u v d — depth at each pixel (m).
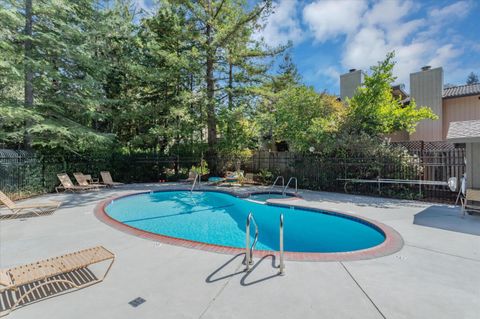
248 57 18.70
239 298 3.32
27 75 12.58
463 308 3.14
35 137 12.39
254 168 18.23
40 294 3.42
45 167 12.42
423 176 11.02
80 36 13.36
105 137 14.05
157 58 17.27
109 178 14.62
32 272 3.44
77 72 14.65
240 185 15.29
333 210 8.62
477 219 7.38
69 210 8.55
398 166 11.26
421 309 3.11
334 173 13.05
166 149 19.58
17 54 11.35
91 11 14.07
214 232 7.71
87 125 16.69
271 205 10.31
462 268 4.23
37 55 12.83
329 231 7.98
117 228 6.47
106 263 4.36
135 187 14.55
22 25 11.83
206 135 21.41
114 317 2.95
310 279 3.82
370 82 13.18
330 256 4.68
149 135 17.64
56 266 3.63
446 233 6.06
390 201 10.22
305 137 13.98
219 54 17.88
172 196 13.11
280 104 16.75
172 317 2.95
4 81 12.41
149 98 18.97
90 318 2.94
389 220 7.29
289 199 10.78
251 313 3.02
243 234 7.59
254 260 4.50
